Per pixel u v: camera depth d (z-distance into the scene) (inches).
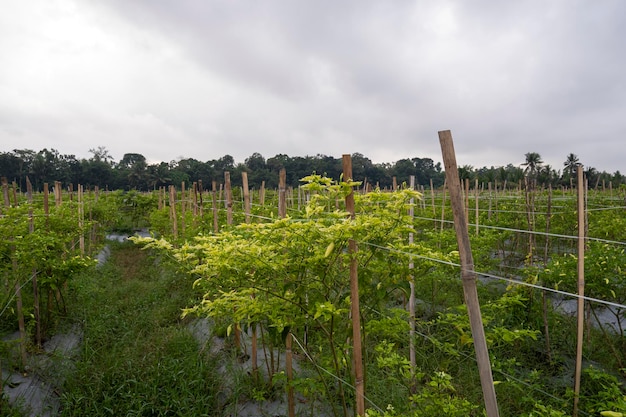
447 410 106.2
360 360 107.0
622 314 214.8
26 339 217.6
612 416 69.3
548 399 158.6
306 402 172.1
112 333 246.7
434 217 412.8
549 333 206.8
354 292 105.7
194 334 241.6
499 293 253.8
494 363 160.1
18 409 169.2
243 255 108.7
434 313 235.1
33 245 204.4
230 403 175.3
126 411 171.3
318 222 104.4
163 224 549.6
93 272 391.5
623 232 283.9
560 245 368.2
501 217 425.1
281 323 117.3
